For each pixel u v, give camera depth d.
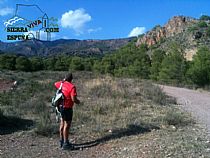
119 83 24.36
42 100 15.14
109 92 18.75
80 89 20.88
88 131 9.89
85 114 11.98
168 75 40.56
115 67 76.56
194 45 66.94
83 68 80.06
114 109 13.43
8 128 10.32
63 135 8.40
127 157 7.45
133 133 9.66
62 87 8.42
